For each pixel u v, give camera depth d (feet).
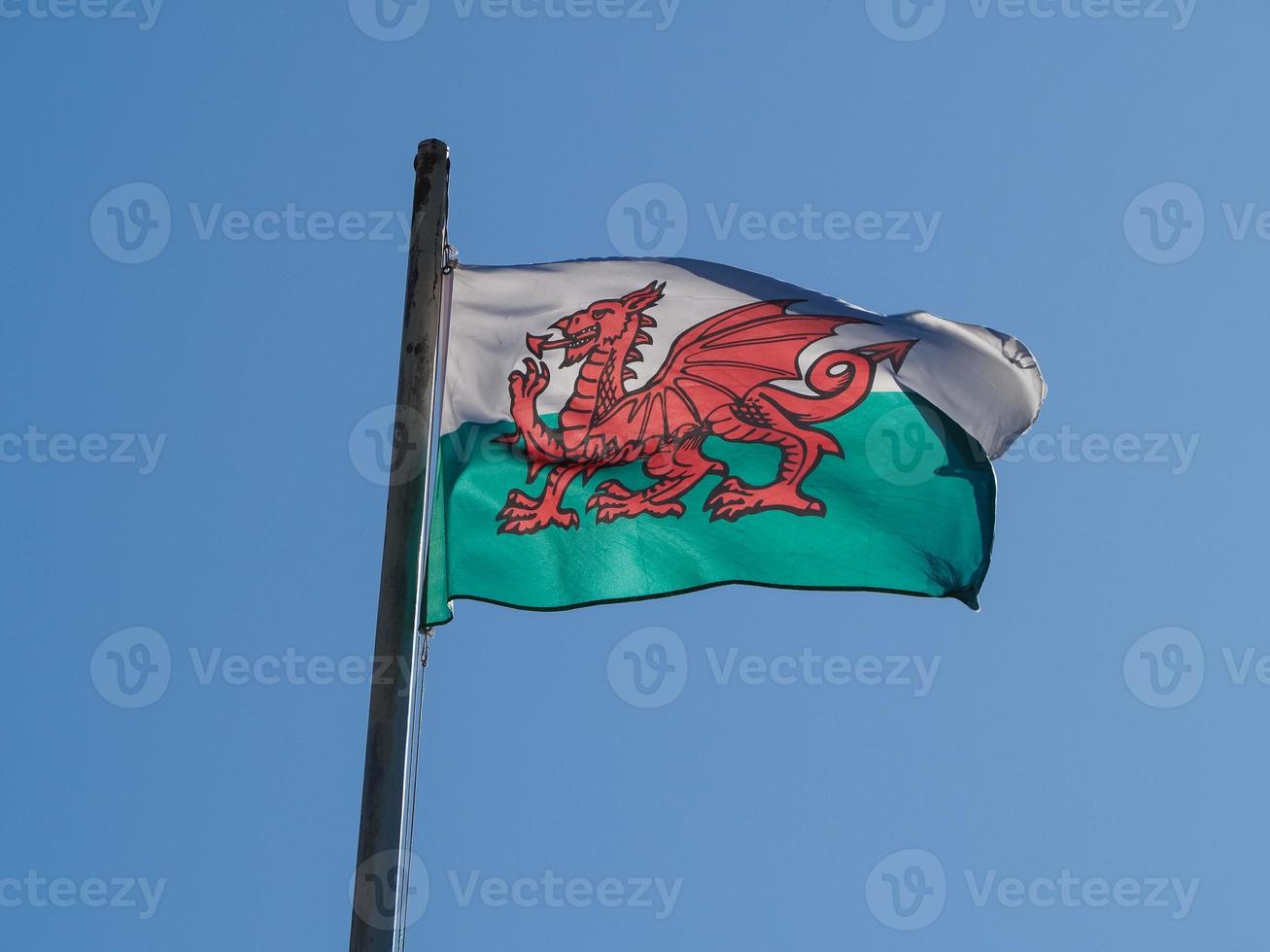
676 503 47.03
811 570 46.62
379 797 37.60
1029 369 48.47
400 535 41.27
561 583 46.03
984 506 47.44
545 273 49.14
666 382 48.11
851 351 48.47
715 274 49.42
